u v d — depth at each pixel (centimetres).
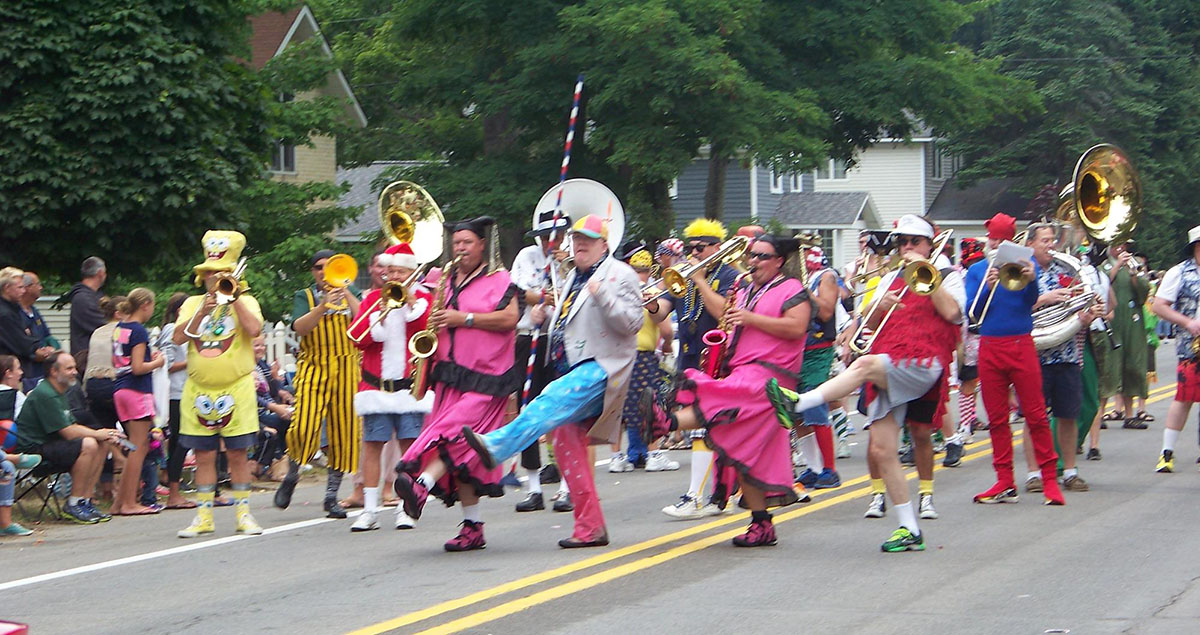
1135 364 2386
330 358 1596
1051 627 986
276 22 5000
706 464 1534
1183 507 1553
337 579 1224
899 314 1284
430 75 4938
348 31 6281
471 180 4803
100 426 1766
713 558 1277
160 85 2672
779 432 1309
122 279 2925
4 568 1341
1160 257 7450
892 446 1298
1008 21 7662
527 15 4638
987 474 1864
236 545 1437
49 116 2602
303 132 4266
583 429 1326
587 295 1277
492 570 1238
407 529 1512
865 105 4784
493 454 1245
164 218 2720
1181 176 7625
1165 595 1091
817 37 4781
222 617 1082
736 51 4647
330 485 1627
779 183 7644
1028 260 1497
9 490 1555
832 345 1730
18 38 2591
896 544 1290
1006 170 7512
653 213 4988
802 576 1184
